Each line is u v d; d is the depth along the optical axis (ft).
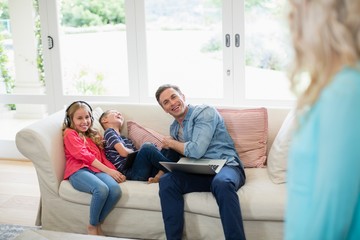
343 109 2.14
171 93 8.39
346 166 2.14
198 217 7.68
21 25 13.17
